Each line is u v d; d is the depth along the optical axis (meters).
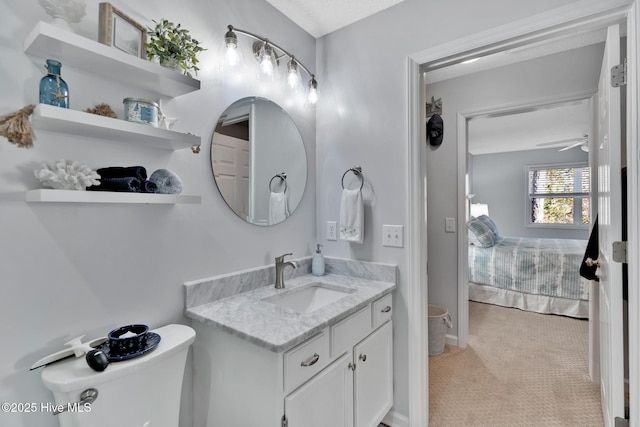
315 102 1.85
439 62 1.58
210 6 1.39
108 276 1.06
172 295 1.24
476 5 1.44
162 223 1.21
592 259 1.86
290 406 1.01
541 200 6.28
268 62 1.53
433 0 1.55
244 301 1.38
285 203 1.78
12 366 0.87
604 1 1.17
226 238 1.46
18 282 0.88
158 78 1.06
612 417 1.32
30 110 0.88
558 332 2.89
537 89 2.29
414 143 1.60
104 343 1.00
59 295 0.95
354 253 1.83
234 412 1.13
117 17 1.01
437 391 2.00
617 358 1.28
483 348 2.60
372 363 1.46
